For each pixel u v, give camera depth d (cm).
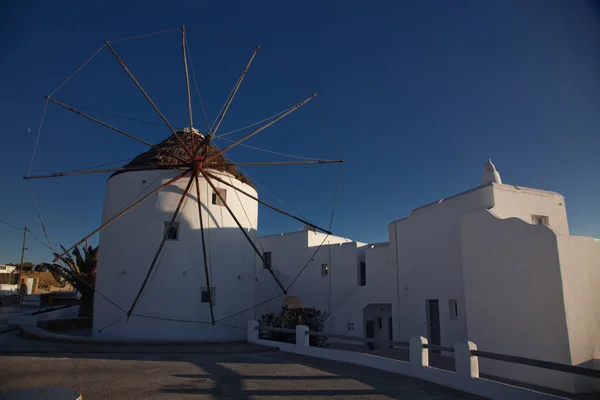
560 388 1143
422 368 1156
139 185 2084
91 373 1182
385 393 1014
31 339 1884
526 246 1275
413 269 2005
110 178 2206
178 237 2041
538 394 880
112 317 1978
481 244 1445
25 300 4731
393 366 1248
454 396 991
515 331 1285
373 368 1302
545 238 1217
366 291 2438
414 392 1023
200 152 2180
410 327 1994
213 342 1856
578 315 1170
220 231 2133
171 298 1973
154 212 2044
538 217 1717
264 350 1697
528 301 1253
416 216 2017
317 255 2992
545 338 1193
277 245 3297
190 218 2072
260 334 2011
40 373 1170
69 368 1243
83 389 1006
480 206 1628
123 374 1177
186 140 2259
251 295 2219
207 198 2117
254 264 2288
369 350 2023
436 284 1838
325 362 1419
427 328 1884
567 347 1134
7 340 1853
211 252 2089
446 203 1819
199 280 2038
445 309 1770
